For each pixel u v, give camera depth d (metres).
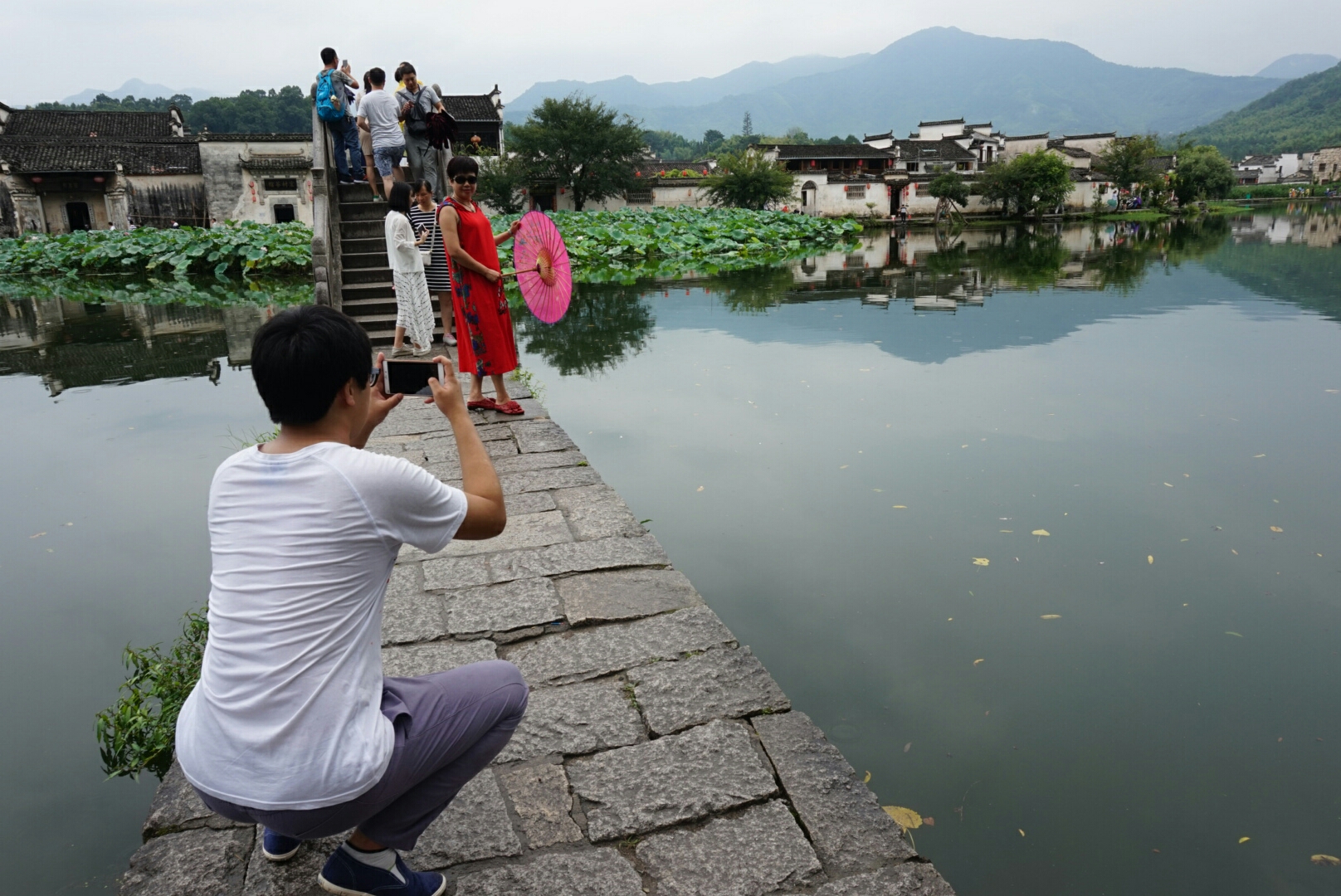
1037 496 5.32
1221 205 68.75
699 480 5.66
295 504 1.40
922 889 1.96
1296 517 4.96
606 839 2.11
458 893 1.93
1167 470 5.75
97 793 2.72
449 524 1.53
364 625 1.46
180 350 10.44
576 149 38.97
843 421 7.07
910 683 3.41
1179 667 3.50
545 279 6.05
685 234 28.22
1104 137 65.75
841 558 4.50
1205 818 2.69
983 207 54.12
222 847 2.10
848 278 18.84
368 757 1.41
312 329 1.47
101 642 3.64
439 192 10.41
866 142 62.88
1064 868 2.49
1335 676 3.44
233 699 1.38
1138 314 12.70
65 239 24.12
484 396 6.41
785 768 2.36
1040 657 3.58
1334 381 8.28
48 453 6.29
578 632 3.08
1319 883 2.43
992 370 8.97
